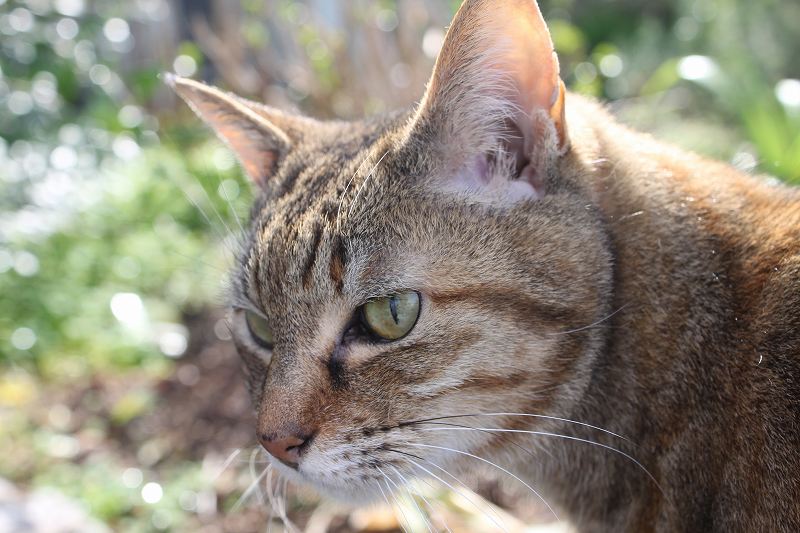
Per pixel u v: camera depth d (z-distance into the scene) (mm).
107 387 786
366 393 404
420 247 401
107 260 953
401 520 528
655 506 411
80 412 749
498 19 390
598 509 432
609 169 422
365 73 1029
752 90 936
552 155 401
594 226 410
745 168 487
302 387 405
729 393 398
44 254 952
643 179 425
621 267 415
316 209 415
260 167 488
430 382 403
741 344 400
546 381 409
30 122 1104
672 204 421
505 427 414
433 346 400
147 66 1403
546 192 406
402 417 406
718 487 397
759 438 390
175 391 769
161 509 597
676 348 409
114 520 599
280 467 418
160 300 912
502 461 432
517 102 404
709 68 940
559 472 438
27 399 770
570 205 407
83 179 1103
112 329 861
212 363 808
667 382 408
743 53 1472
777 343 394
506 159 411
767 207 425
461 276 399
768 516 386
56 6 1212
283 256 415
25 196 1035
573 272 404
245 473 621
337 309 405
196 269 864
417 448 410
